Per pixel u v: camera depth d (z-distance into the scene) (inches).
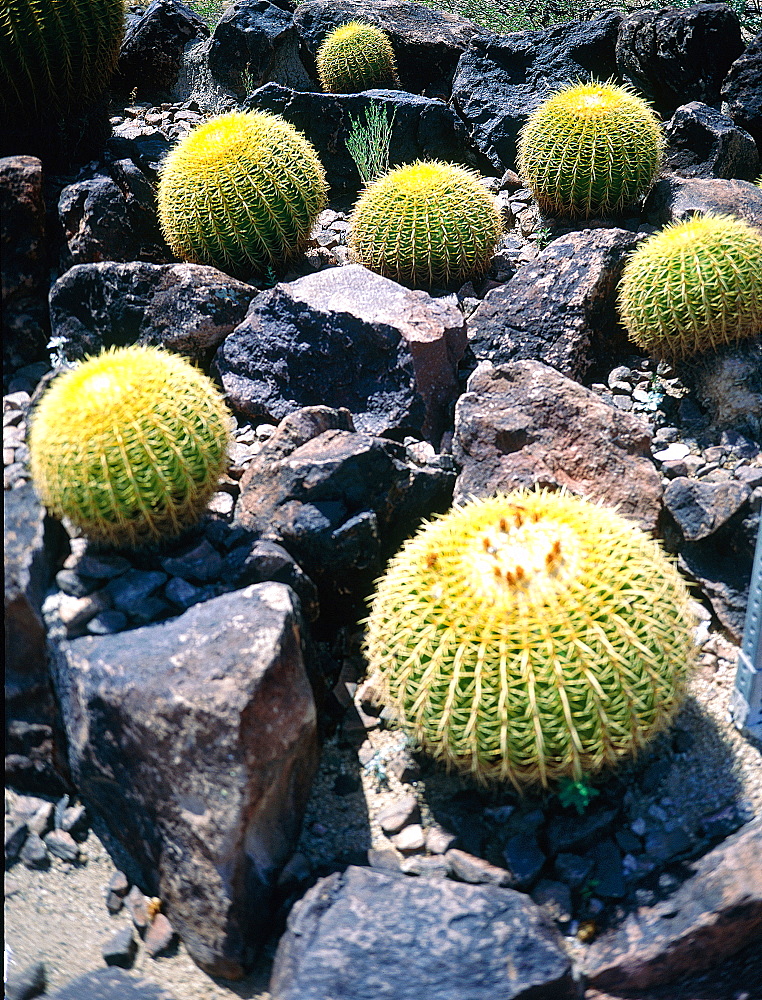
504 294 77.4
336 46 113.9
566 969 42.6
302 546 57.9
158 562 54.7
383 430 69.4
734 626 56.9
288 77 118.0
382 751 52.6
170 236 82.5
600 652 44.4
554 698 44.1
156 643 48.5
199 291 75.1
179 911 46.2
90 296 75.4
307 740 49.1
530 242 89.5
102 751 47.1
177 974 45.5
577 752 45.4
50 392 53.7
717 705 52.9
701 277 66.7
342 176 102.3
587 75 110.2
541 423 64.6
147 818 46.7
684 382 71.2
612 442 63.2
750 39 116.9
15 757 50.6
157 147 96.3
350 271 76.7
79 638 49.8
